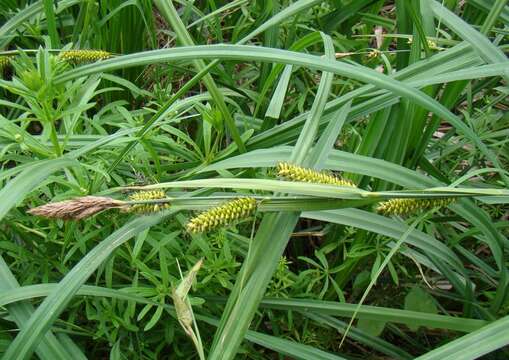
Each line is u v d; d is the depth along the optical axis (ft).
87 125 1.73
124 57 1.24
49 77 1.23
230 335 1.06
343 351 1.67
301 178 1.08
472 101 2.01
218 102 1.42
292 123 1.55
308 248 1.82
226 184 1.06
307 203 1.09
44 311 1.04
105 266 1.33
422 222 1.55
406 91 1.23
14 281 1.19
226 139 1.86
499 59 1.36
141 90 1.84
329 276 1.48
